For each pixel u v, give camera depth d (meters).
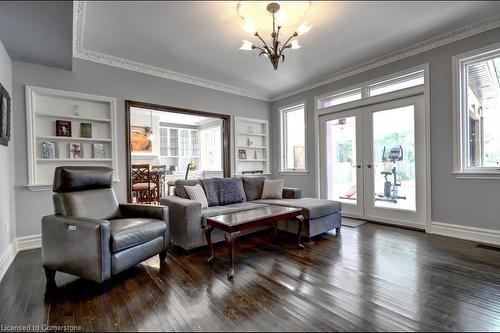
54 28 2.33
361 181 4.18
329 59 3.74
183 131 8.44
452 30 2.98
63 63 3.04
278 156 5.66
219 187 3.77
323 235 3.37
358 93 4.22
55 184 2.29
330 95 4.52
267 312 1.63
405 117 3.64
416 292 1.84
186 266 2.43
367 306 1.67
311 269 2.29
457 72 3.05
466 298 1.75
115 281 2.12
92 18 2.56
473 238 2.98
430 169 3.32
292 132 5.49
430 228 3.35
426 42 3.22
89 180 2.50
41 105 3.14
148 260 2.60
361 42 3.22
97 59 3.44
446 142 3.17
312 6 2.43
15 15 2.12
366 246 2.88
